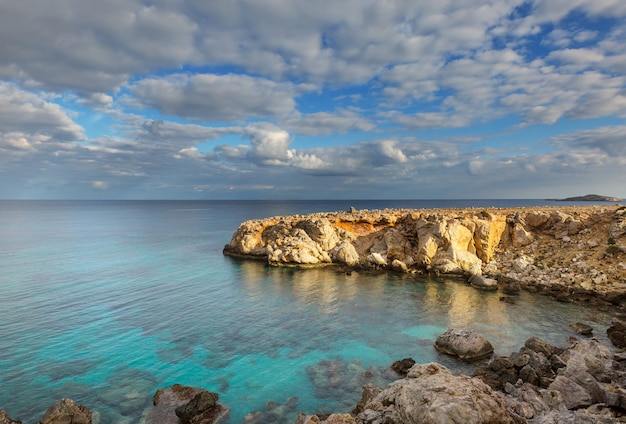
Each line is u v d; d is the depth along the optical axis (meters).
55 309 40.34
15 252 77.06
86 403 23.03
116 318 37.88
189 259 71.38
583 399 19.72
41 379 25.80
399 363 27.30
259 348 31.14
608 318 37.50
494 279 52.19
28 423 20.94
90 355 29.55
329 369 27.47
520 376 24.16
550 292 45.66
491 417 11.61
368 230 71.69
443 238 58.84
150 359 29.00
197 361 28.75
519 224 61.66
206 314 39.53
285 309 41.41
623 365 24.17
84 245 88.75
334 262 65.62
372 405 15.43
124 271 60.03
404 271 59.41
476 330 34.84
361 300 44.84
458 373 26.64
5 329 34.53
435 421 11.30
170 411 22.20
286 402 23.20
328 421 16.42
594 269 47.72
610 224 54.78
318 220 70.00
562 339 32.50
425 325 36.38
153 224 153.12
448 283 52.94
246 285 51.97
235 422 21.19
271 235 73.44
